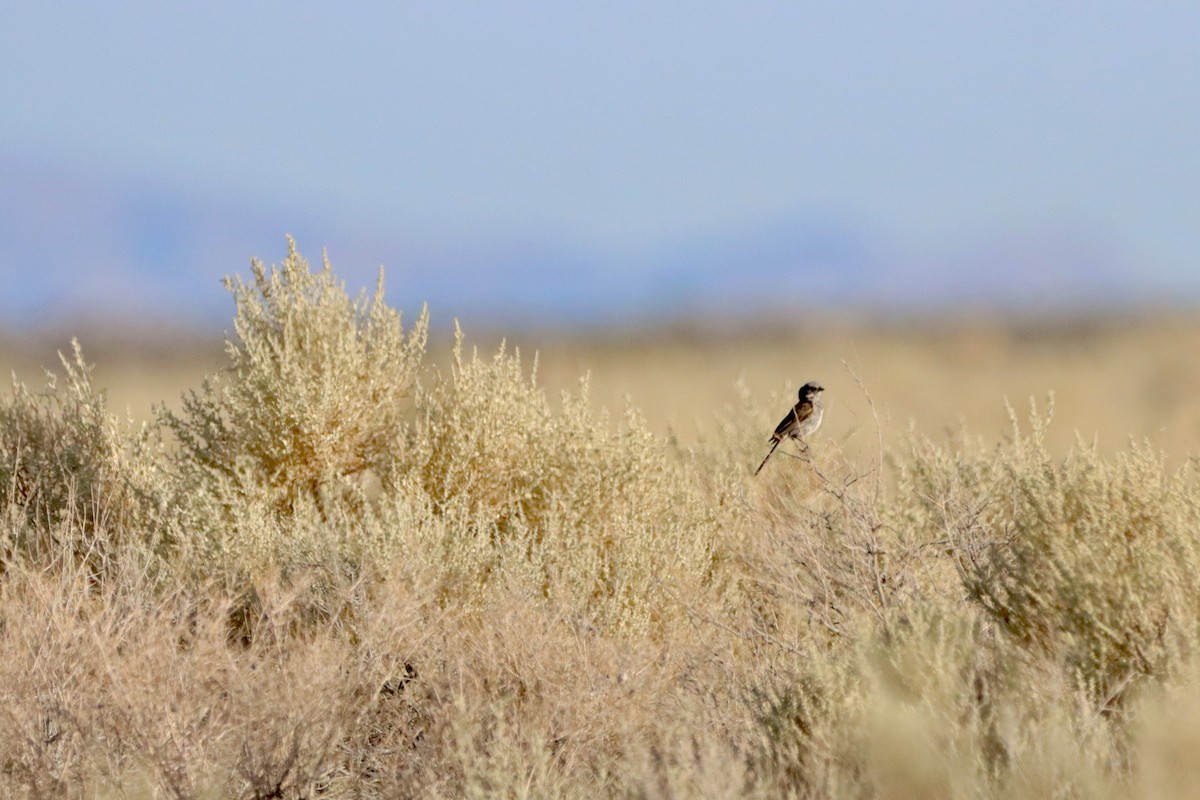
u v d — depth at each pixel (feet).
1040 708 49.55
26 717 55.36
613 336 409.69
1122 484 62.34
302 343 89.30
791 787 48.37
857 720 50.83
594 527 81.56
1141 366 263.49
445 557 75.00
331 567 71.10
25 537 76.33
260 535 75.10
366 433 88.69
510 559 75.05
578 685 59.57
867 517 71.51
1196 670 51.03
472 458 84.99
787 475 94.79
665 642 68.95
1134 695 52.80
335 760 55.88
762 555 76.23
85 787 52.90
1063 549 58.23
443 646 64.75
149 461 88.53
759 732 53.93
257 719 55.31
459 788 52.65
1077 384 219.00
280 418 84.48
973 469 79.61
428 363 93.81
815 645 62.18
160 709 54.90
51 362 277.64
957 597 65.72
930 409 180.75
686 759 49.80
